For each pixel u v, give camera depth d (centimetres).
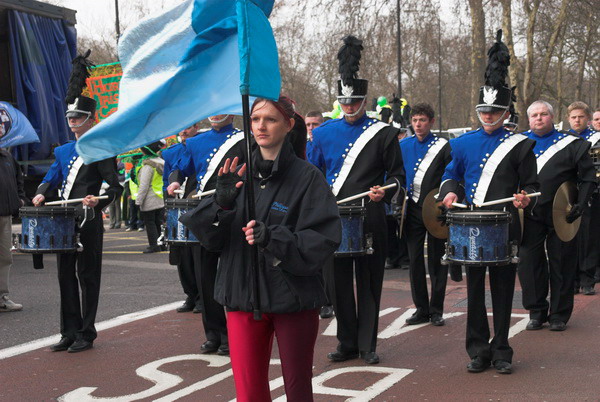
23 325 733
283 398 500
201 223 346
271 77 344
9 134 1225
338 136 602
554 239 677
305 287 343
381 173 596
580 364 561
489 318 726
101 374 562
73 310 633
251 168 336
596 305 780
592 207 836
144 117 382
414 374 546
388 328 696
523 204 525
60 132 1383
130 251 1323
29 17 1329
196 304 784
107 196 623
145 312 788
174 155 718
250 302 343
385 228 591
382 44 3061
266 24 347
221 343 615
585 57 4112
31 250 602
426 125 757
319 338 662
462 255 525
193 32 386
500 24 2894
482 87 563
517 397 488
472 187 565
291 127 356
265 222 346
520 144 556
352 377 541
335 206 347
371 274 582
